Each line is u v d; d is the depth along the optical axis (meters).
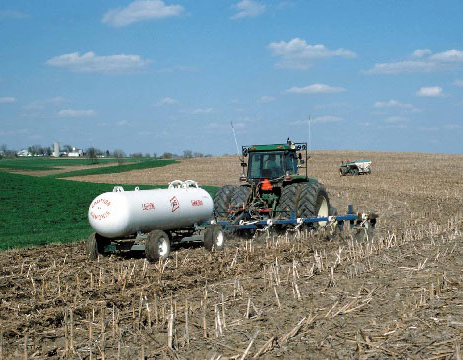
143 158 132.38
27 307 8.23
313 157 74.69
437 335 6.11
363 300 7.65
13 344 6.68
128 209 12.26
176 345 6.27
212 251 13.10
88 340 6.66
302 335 6.34
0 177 39.91
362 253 11.73
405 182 40.12
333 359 5.63
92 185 39.53
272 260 11.49
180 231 16.22
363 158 71.94
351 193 32.44
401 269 9.88
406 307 7.23
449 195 30.28
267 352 5.89
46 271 11.19
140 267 11.38
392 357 5.59
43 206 28.28
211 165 74.19
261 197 15.46
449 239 13.63
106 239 13.05
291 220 14.09
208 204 14.66
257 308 7.61
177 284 9.48
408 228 17.16
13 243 16.73
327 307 7.50
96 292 9.03
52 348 6.47
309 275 9.63
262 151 15.72
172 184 14.52
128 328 6.98
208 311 7.61
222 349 6.07
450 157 72.44
